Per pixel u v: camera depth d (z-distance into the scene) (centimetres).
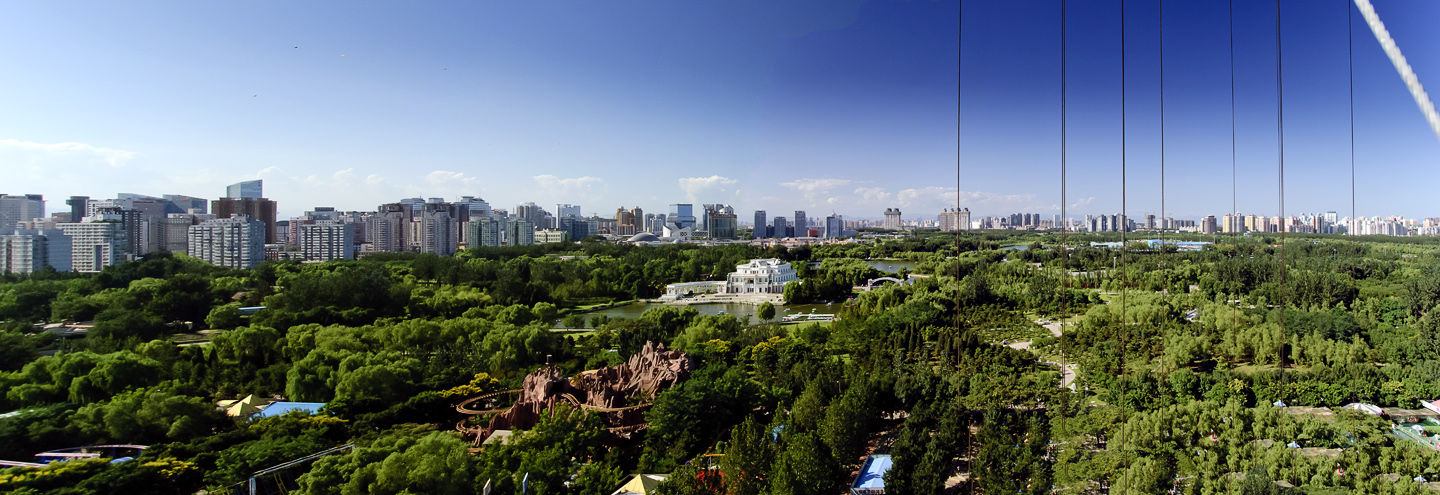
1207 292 16875
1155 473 6612
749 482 6500
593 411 8238
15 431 8075
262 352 12719
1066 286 19762
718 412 8625
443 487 6638
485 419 9125
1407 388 9331
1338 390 9219
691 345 12788
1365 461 6681
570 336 15338
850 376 9594
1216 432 7612
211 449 7744
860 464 7888
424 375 10875
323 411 9175
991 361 11119
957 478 7344
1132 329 13100
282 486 7100
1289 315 13238
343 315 16712
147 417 8450
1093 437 7888
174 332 16250
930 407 8250
